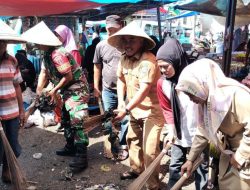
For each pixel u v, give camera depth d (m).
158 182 3.57
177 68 2.85
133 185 2.61
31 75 6.86
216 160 2.92
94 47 6.57
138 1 5.95
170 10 14.23
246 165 2.23
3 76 3.42
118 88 3.82
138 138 3.84
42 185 4.05
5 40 3.34
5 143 3.04
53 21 9.41
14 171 3.05
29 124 6.23
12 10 5.79
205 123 2.32
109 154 4.75
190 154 2.63
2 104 3.47
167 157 4.66
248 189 2.31
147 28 15.48
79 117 4.17
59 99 4.34
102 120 3.61
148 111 3.44
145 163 3.49
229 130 2.28
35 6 5.51
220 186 2.49
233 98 2.14
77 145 4.29
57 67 4.00
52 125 6.36
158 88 3.08
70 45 5.59
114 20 4.83
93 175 4.29
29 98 6.73
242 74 5.91
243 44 9.10
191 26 19.30
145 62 3.25
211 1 5.84
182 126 3.00
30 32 4.06
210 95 2.19
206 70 2.22
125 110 3.30
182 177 2.63
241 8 5.46
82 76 4.27
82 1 5.37
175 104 2.95
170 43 2.85
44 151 5.12
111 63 4.84
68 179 4.17
